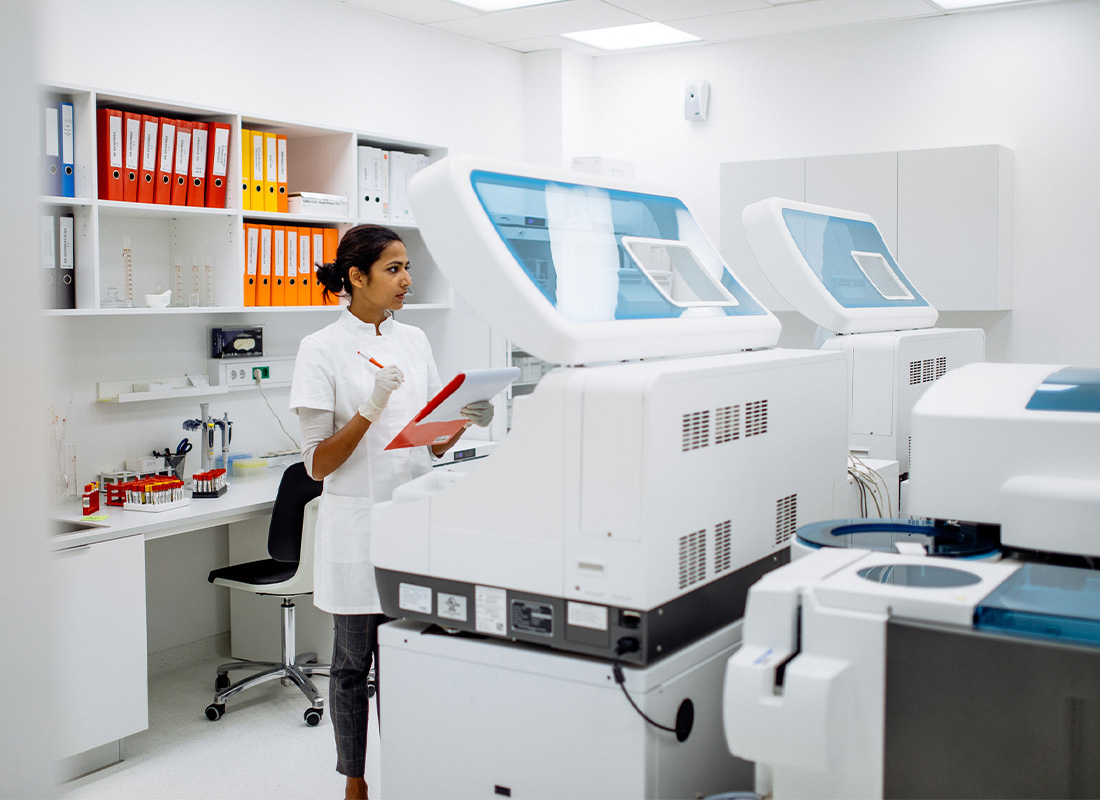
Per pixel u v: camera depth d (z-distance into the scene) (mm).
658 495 1131
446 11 4258
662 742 1175
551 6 4195
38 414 664
